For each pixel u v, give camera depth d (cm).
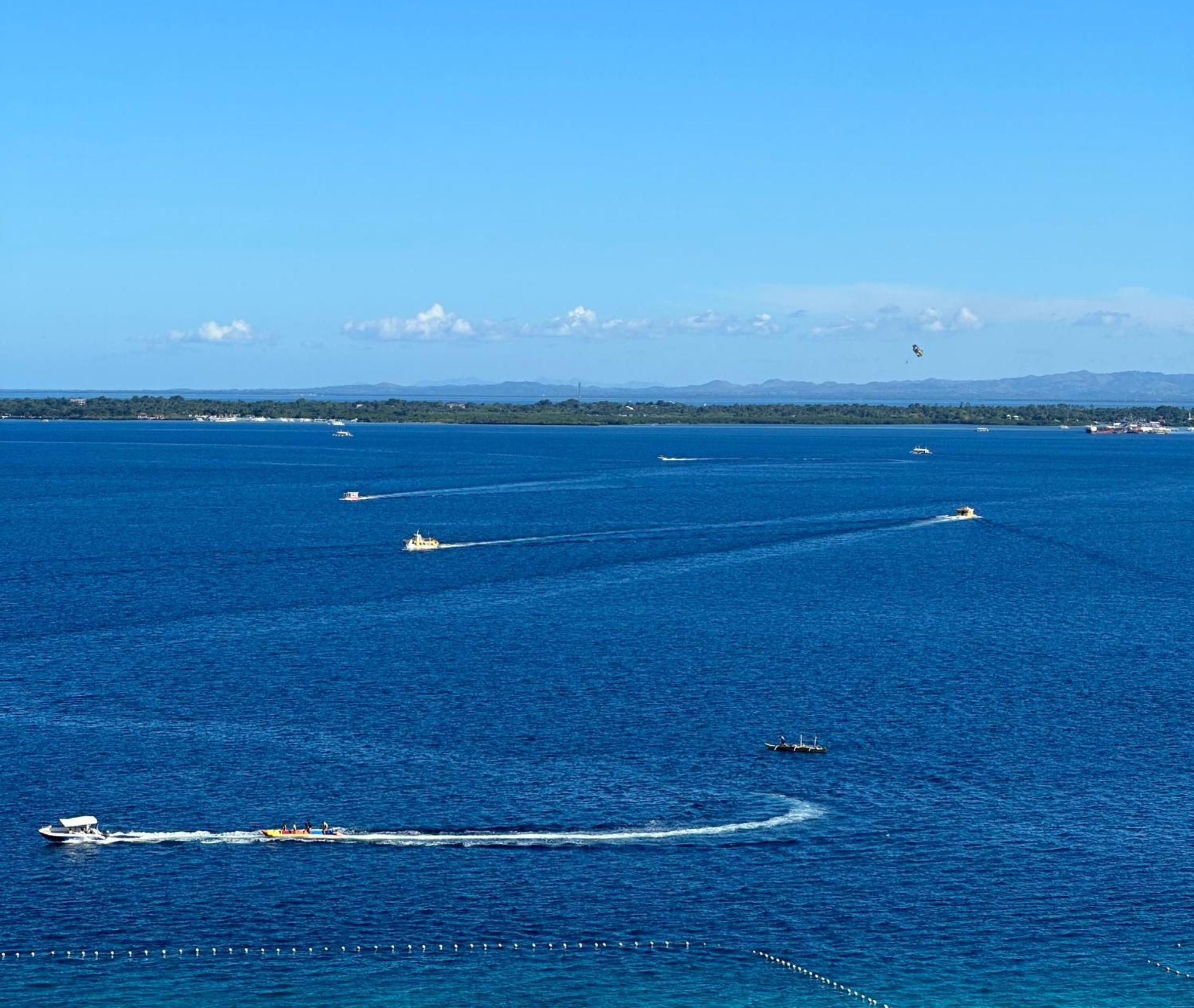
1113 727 13525
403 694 14562
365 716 13712
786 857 10381
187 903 9669
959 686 15138
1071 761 12462
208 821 10981
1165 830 10875
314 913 9562
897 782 11888
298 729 13275
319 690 14700
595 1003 8544
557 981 8769
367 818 11038
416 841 10619
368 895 9800
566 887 9912
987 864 10275
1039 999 8569
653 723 13538
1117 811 11256
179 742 12862
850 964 8950
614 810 11225
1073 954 9069
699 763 12350
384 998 8594
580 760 12406
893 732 13312
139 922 9425
